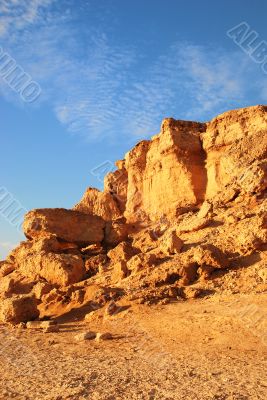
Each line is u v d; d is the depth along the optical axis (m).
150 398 9.73
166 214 39.03
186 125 40.50
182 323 17.94
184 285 23.20
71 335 19.42
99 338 17.52
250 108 36.78
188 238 29.78
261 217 24.92
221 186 36.38
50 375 12.41
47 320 23.70
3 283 30.72
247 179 30.42
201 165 38.81
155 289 23.03
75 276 30.58
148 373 12.01
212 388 10.20
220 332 16.02
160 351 14.80
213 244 26.47
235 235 26.17
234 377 11.08
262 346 14.08
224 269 23.61
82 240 38.59
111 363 13.59
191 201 37.78
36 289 28.41
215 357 13.34
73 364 13.78
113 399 9.80
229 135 37.16
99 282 28.06
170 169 39.28
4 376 12.78
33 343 18.27
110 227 39.72
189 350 14.56
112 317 21.22
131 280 25.58
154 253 28.83
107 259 32.72
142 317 20.06
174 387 10.48
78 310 24.22
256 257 23.86
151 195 41.75
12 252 39.34
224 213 30.33
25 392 10.77
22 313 23.45
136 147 45.00
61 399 9.89
